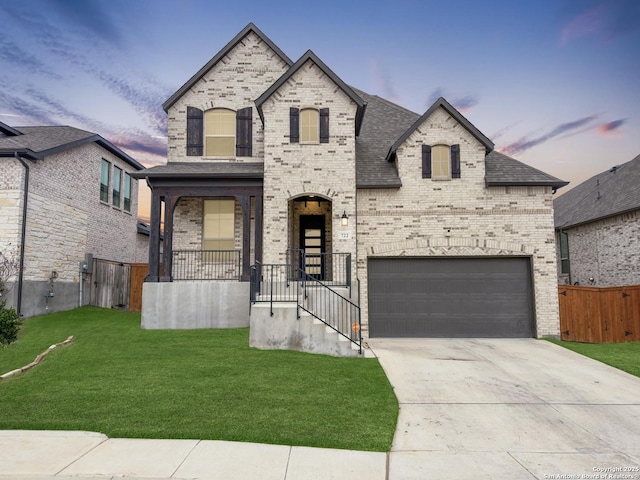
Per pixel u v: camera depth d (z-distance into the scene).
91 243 17.56
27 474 4.21
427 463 4.74
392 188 13.22
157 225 13.18
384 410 6.31
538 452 5.11
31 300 13.52
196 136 14.72
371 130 16.53
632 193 18.28
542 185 13.11
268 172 13.14
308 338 9.76
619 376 8.54
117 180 20.44
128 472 4.28
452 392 7.41
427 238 13.06
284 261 12.84
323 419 5.85
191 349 9.69
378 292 13.00
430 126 13.51
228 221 14.59
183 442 5.04
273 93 13.42
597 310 12.73
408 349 10.98
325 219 15.93
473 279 13.05
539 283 12.88
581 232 21.38
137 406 6.14
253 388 7.00
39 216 13.96
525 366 9.27
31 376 7.54
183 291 12.75
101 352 9.34
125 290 18.34
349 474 4.41
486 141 13.22
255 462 4.59
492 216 13.11
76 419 5.67
